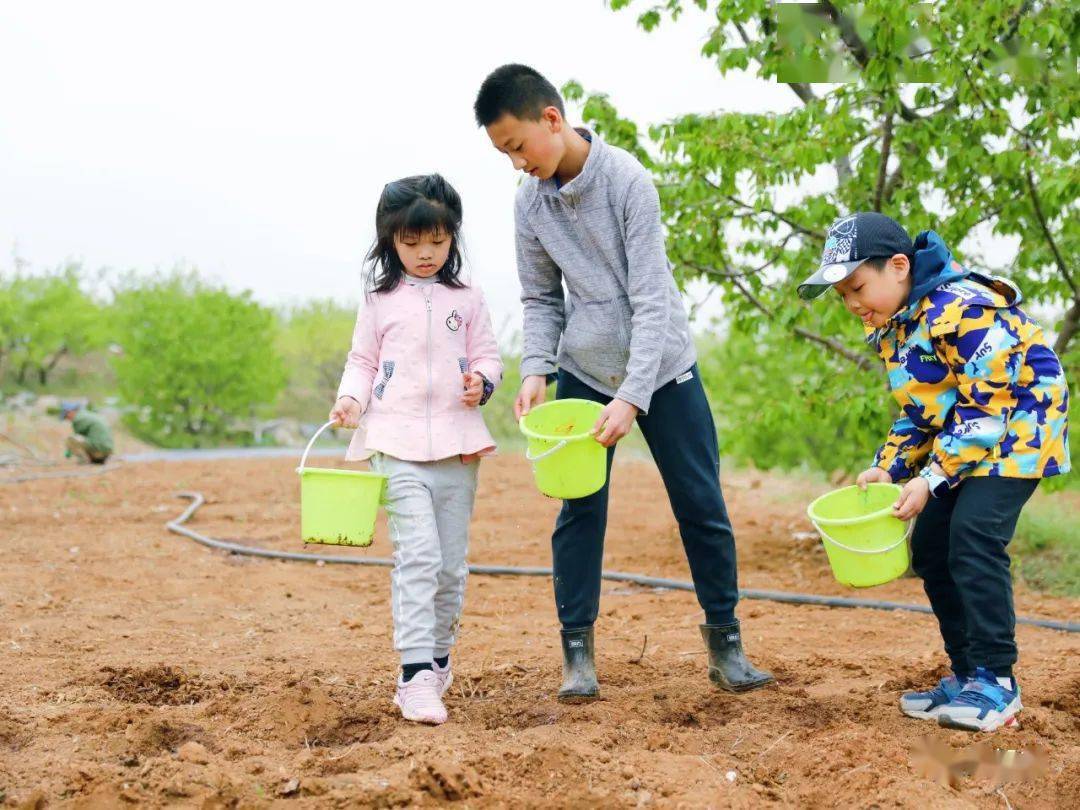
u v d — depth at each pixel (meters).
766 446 10.80
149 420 21.81
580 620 3.68
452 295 3.68
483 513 9.79
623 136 6.49
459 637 4.90
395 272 3.67
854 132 6.10
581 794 2.76
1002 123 5.61
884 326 3.40
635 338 3.46
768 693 3.70
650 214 3.53
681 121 6.45
